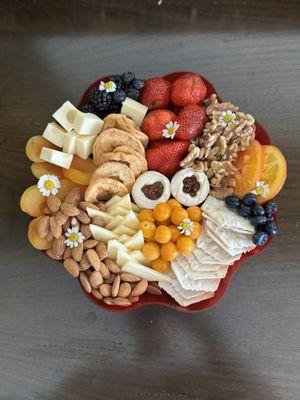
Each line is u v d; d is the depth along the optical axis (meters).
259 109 0.40
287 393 0.36
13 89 0.41
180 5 0.43
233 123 0.36
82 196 0.36
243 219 0.35
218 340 0.37
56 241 0.34
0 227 0.39
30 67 0.42
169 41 0.43
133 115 0.36
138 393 0.36
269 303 0.37
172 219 0.34
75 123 0.35
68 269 0.34
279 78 0.41
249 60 0.42
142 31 0.43
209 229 0.35
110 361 0.37
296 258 0.38
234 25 0.43
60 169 0.37
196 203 0.35
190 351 0.37
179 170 0.36
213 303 0.34
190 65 0.42
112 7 0.43
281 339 0.36
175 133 0.36
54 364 0.37
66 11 0.43
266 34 0.42
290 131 0.40
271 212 0.35
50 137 0.36
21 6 0.43
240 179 0.36
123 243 0.34
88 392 0.36
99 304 0.34
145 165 0.36
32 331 0.37
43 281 0.38
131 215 0.34
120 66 0.42
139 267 0.34
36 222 0.35
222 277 0.34
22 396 0.36
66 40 0.43
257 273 0.37
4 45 0.43
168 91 0.37
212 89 0.38
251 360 0.36
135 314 0.37
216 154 0.36
